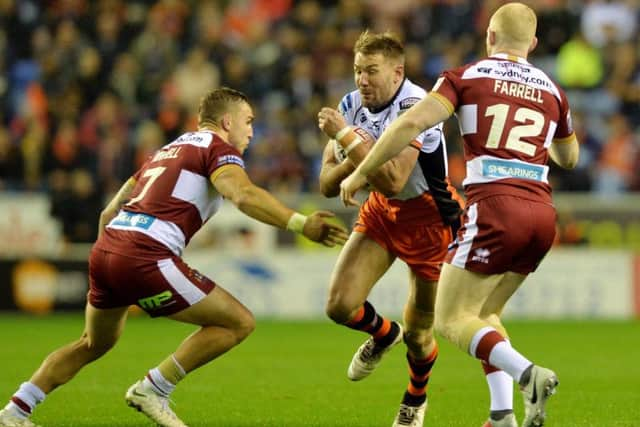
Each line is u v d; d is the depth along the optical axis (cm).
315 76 6525
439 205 2414
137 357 3828
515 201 2017
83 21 6944
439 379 3291
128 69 6588
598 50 6662
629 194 6031
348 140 2247
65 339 4403
